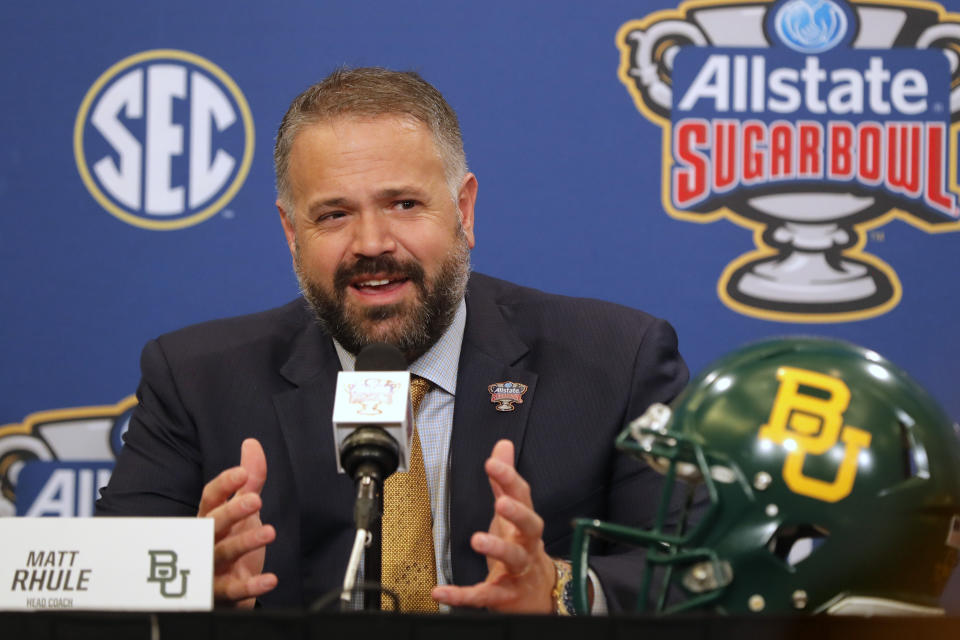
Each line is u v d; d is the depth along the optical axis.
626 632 3.34
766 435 3.80
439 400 6.38
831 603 3.77
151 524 4.40
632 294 8.73
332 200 6.06
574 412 6.38
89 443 8.75
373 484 4.40
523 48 8.76
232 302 8.77
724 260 8.76
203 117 8.78
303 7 8.79
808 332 8.74
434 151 6.18
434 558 6.01
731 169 8.74
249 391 6.55
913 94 8.73
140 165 8.77
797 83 8.73
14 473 8.71
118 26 8.79
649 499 6.18
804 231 8.73
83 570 4.39
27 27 8.77
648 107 8.76
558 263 8.73
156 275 8.78
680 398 4.13
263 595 6.06
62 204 8.77
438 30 8.77
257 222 8.79
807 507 3.73
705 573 3.81
